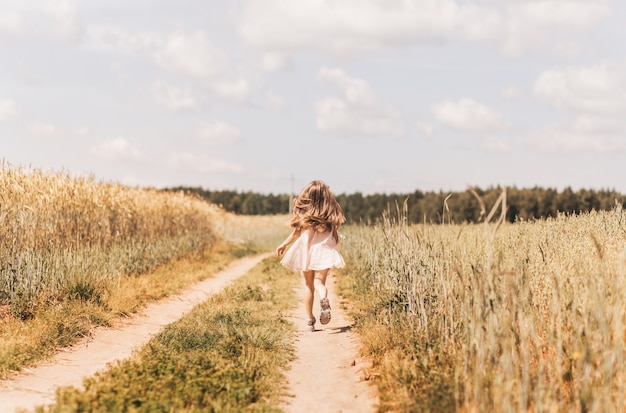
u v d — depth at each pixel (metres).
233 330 7.18
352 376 5.93
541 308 4.91
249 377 5.45
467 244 6.76
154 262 15.91
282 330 7.65
